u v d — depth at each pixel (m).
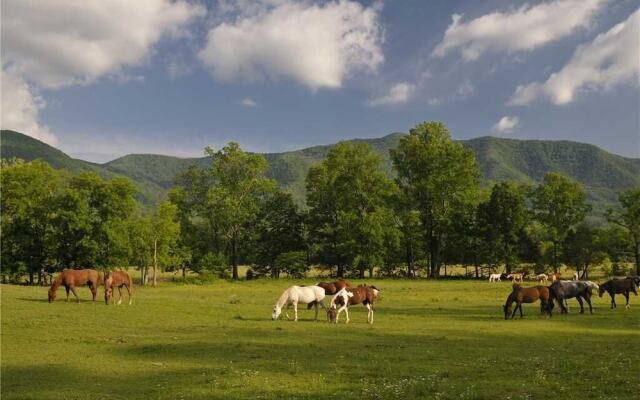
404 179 85.38
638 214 79.12
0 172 69.25
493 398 11.81
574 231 86.50
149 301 36.28
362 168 83.62
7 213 68.88
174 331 22.94
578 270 83.06
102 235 67.00
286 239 91.69
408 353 18.12
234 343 19.92
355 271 87.69
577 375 14.09
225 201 81.81
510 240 84.69
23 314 26.91
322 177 85.56
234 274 86.12
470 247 87.12
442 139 83.19
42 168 72.56
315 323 26.27
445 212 80.94
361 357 17.34
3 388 13.47
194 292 50.59
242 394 12.55
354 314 31.08
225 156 86.56
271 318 28.14
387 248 82.12
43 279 75.69
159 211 74.81
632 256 83.50
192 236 89.06
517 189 84.81
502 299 42.62
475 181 82.62
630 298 42.91
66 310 28.97
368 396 12.09
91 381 14.14
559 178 83.75
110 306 31.80
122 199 70.69
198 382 13.84
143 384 13.76
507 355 17.84
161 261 73.38
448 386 12.89
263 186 86.62
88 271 34.72
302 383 13.63
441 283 66.88
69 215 65.12
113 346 19.16
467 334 23.02
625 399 11.41
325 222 88.06
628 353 18.03
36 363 16.31
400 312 32.41
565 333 23.56
